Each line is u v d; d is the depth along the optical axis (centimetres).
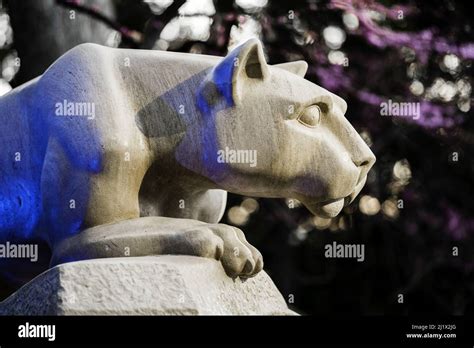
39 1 729
